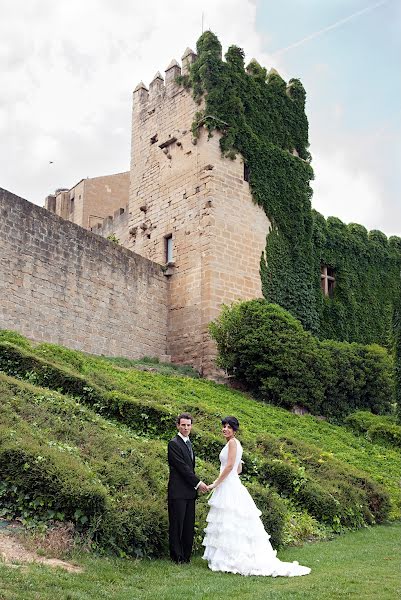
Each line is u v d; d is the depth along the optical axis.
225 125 29.31
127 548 9.05
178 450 9.59
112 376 20.41
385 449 23.19
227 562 9.10
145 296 27.88
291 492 14.02
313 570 9.53
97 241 25.48
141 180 32.28
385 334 37.84
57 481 9.14
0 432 10.13
